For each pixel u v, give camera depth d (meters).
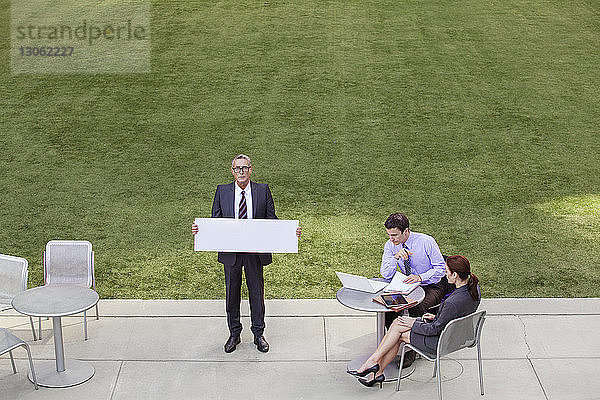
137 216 10.00
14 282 6.77
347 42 17.17
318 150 12.34
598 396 5.89
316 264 8.57
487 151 12.26
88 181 11.20
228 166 11.78
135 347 6.66
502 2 20.03
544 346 6.62
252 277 6.45
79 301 6.07
